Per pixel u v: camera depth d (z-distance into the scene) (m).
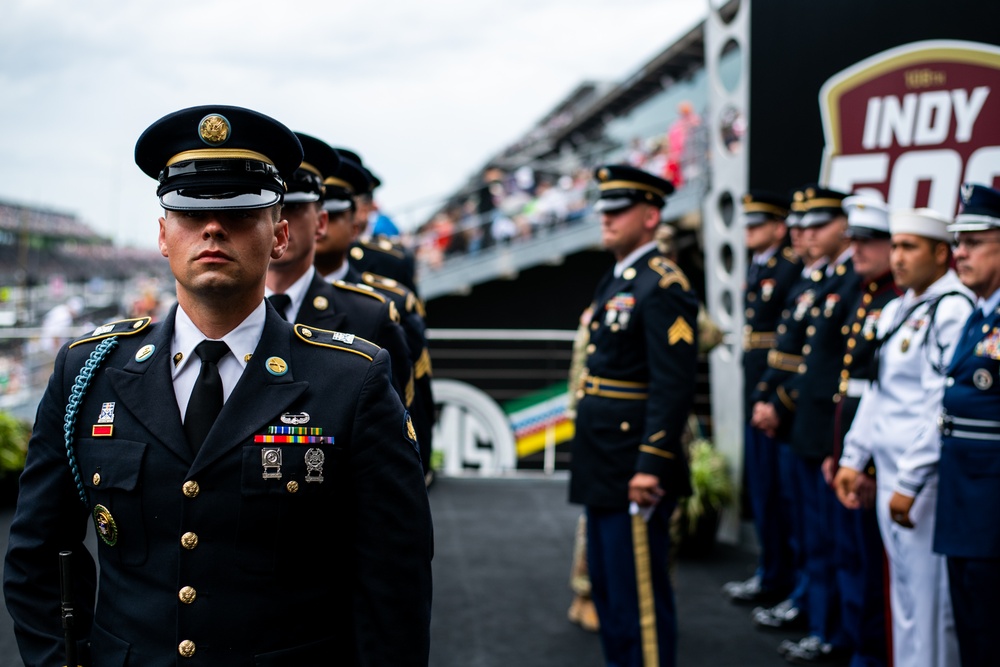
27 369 10.96
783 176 4.79
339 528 1.48
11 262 27.80
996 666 2.51
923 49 4.25
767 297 4.57
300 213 2.18
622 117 16.02
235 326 1.48
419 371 2.73
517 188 13.23
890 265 3.32
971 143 4.14
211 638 1.37
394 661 1.45
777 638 3.80
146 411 1.43
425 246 12.67
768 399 4.16
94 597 1.59
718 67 5.22
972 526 2.54
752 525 5.03
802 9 4.66
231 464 1.40
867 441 3.11
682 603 4.21
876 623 3.29
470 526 5.37
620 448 3.08
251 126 1.42
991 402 2.54
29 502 1.51
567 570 4.60
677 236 10.08
